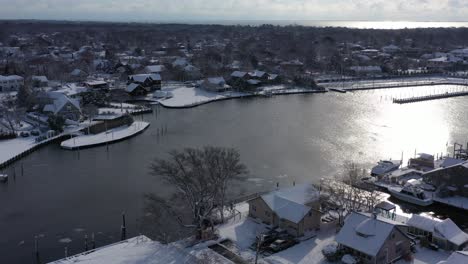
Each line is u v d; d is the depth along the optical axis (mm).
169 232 56875
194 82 185250
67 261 49438
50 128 107938
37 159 90625
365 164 85688
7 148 95062
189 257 50094
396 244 49312
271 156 90250
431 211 65750
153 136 106812
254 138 104188
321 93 170625
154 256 50500
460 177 68812
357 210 59781
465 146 97125
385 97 160250
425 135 107062
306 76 189875
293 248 52656
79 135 105875
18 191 73375
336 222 60062
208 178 57281
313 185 66562
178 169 61438
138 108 134500
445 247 52531
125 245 53625
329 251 49656
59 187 74938
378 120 122938
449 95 161625
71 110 120750
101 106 139000
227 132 109938
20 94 128375
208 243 53406
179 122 121062
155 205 62531
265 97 160750
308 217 56656
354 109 138250
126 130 110062
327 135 106938
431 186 71688
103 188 74188
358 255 48812
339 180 69875
